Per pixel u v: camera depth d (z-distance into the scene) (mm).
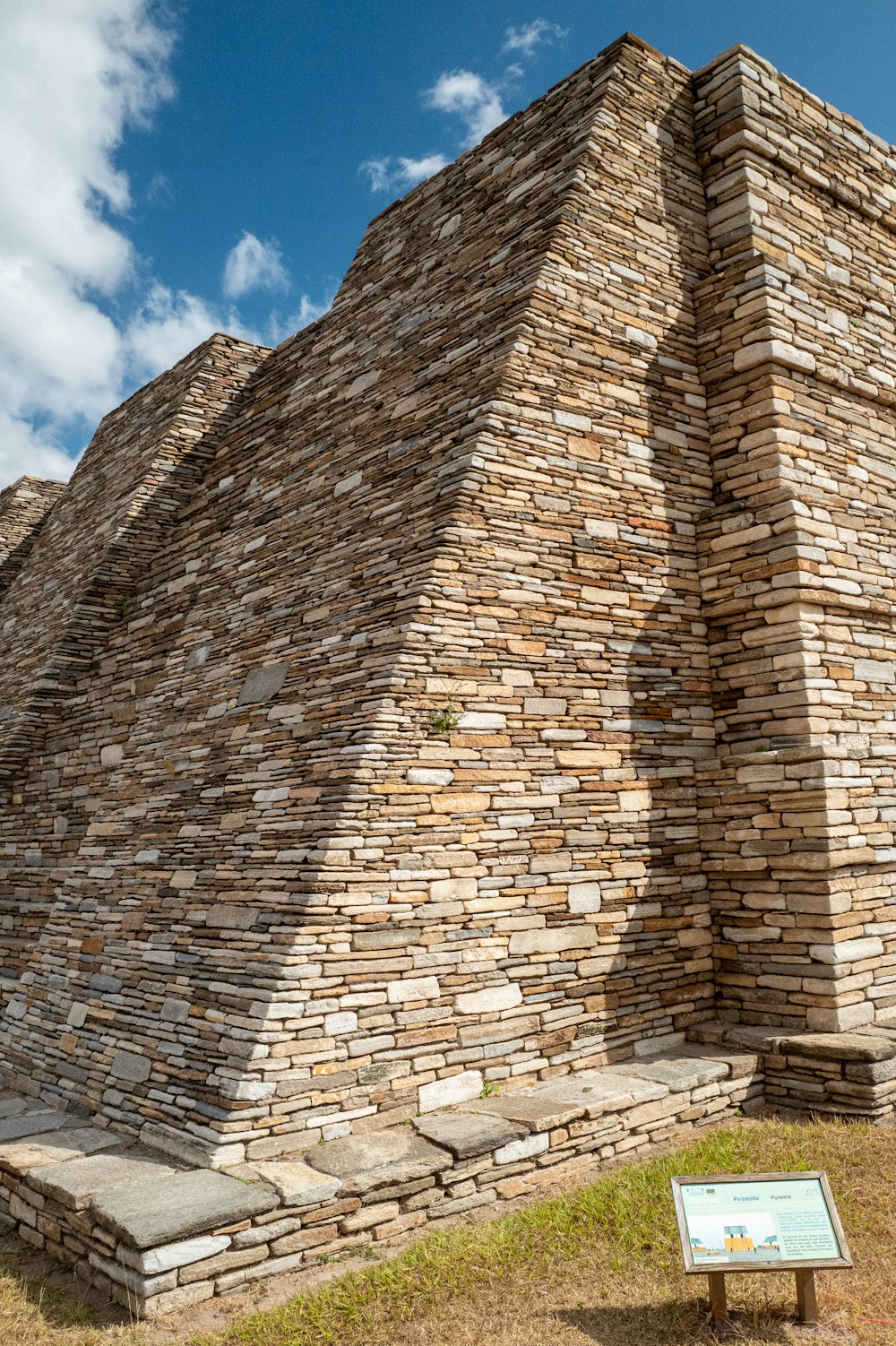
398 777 8211
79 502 17125
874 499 10781
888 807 9766
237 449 14109
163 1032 8219
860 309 11477
